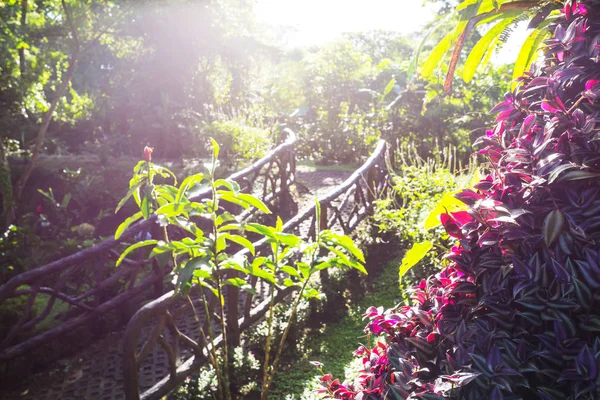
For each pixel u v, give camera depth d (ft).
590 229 5.51
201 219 22.15
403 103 40.78
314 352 15.48
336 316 17.53
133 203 33.06
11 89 37.81
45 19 40.34
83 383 14.87
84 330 17.39
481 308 6.15
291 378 14.11
